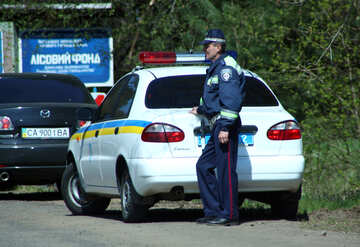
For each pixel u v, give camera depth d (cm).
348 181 4391
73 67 6259
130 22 6606
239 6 6069
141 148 2381
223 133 2269
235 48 5912
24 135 3669
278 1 5719
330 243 1944
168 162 2355
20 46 6194
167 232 2219
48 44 6231
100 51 6241
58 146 3678
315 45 4934
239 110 2269
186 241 2011
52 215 3012
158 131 2370
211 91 2330
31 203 3675
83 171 2994
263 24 5881
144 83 2550
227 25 6022
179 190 2388
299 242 1964
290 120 2459
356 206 2884
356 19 5288
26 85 4009
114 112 2738
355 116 4659
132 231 2277
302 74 4981
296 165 2427
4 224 2591
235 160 2336
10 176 3666
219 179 2338
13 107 3672
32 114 3675
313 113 4712
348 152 4553
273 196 2591
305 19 5616
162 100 2486
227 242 1973
